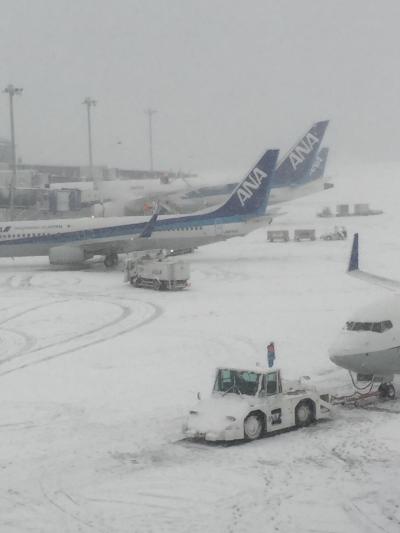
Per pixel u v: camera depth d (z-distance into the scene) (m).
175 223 82.88
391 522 20.02
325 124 118.19
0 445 26.78
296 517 20.39
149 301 60.09
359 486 22.48
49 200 129.50
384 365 31.77
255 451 25.89
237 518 20.38
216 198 130.00
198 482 23.00
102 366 38.91
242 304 57.59
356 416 30.12
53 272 80.69
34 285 70.56
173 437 27.59
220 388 28.89
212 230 83.44
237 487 22.56
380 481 22.86
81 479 23.41
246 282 70.06
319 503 21.28
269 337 45.34
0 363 40.03
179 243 83.44
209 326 49.09
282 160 118.25
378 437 27.16
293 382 29.30
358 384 35.00
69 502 21.64
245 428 26.97
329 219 141.62
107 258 84.25
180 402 32.16
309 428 28.58
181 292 64.81
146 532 19.61
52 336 46.94
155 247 83.31
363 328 32.44
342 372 37.25
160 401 32.34
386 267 78.00
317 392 29.44
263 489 22.38
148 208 122.94
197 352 41.66
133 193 132.38
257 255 93.50
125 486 22.77
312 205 175.25
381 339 31.67
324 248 98.56
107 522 20.27
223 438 26.33
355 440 26.86
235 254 95.56
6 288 68.75
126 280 70.38
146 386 34.81
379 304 33.41
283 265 82.50
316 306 56.00
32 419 29.94
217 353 41.31
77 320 52.25
